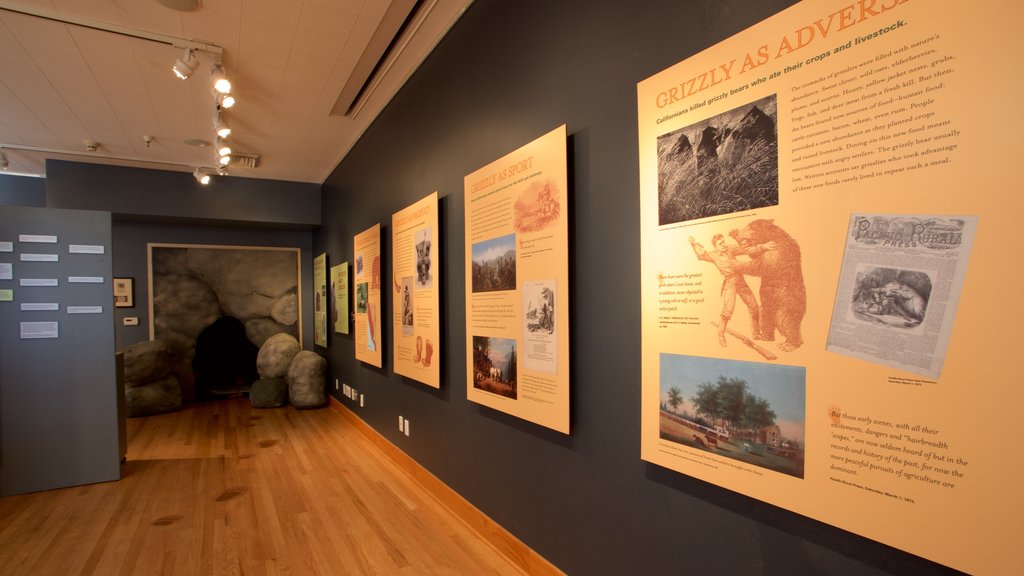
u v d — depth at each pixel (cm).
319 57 389
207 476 424
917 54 112
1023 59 97
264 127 545
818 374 130
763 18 145
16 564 278
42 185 762
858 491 122
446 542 297
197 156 646
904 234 114
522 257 251
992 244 102
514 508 270
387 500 366
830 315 128
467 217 305
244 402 768
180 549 294
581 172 219
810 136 132
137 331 750
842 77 125
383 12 330
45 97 457
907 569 116
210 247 802
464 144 323
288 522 329
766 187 142
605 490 204
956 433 106
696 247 162
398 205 443
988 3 102
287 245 852
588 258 214
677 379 168
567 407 221
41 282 406
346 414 634
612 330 201
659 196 176
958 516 106
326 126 543
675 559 173
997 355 101
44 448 399
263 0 316
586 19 217
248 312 821
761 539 146
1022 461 97
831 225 127
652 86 179
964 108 105
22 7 317
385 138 480
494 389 278
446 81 350
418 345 390
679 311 168
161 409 685
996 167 101
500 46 283
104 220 428
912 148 113
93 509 357
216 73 369
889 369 117
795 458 135
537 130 249
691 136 164
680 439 167
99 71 407
